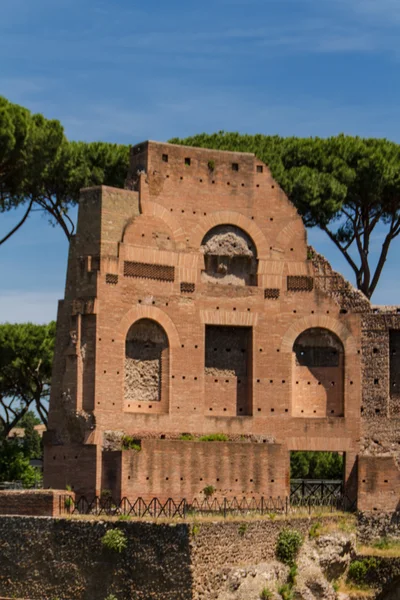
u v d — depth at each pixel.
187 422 102.44
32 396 137.38
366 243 120.06
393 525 102.94
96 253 100.12
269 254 106.88
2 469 123.00
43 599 87.25
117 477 95.50
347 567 98.00
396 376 107.06
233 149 118.19
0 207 110.81
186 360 103.12
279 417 105.00
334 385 106.94
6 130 100.44
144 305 101.62
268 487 100.25
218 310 104.69
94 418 97.56
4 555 88.75
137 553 85.50
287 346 106.06
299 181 113.94
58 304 102.06
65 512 90.69
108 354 99.12
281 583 90.50
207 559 85.56
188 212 104.75
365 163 116.06
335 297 107.38
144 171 103.69
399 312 106.69
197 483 98.00
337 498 104.06
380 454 105.00
